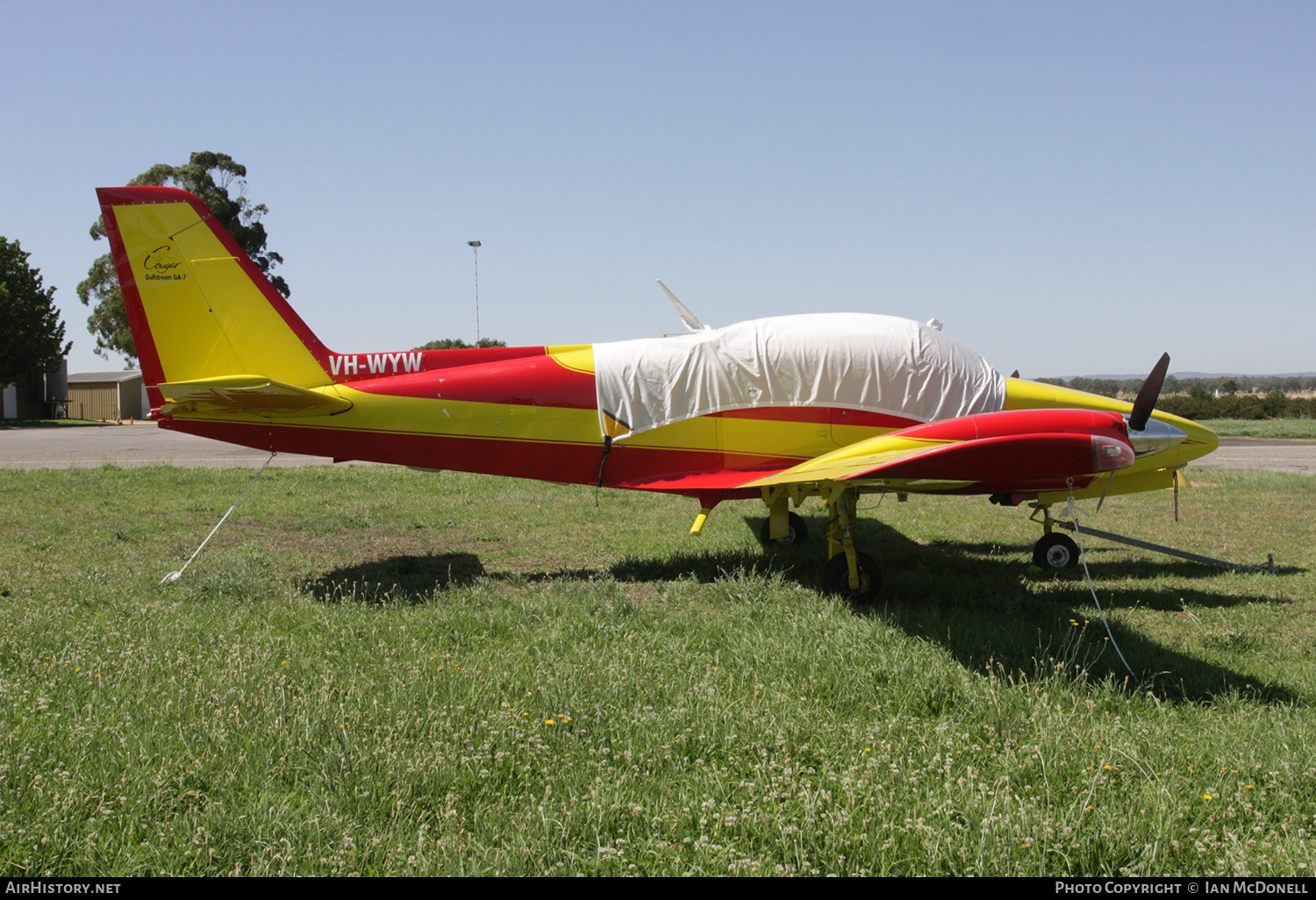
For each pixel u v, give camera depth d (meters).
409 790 2.88
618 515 10.44
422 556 8.05
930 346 7.30
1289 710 3.85
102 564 7.08
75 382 46.12
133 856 2.54
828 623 5.12
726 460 7.15
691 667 4.30
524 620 5.34
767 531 8.59
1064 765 3.18
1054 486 6.67
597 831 2.71
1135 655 4.73
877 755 3.22
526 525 9.70
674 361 7.13
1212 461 18.55
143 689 3.76
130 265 6.77
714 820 2.79
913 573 7.21
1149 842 2.67
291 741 3.19
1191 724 3.74
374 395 6.97
